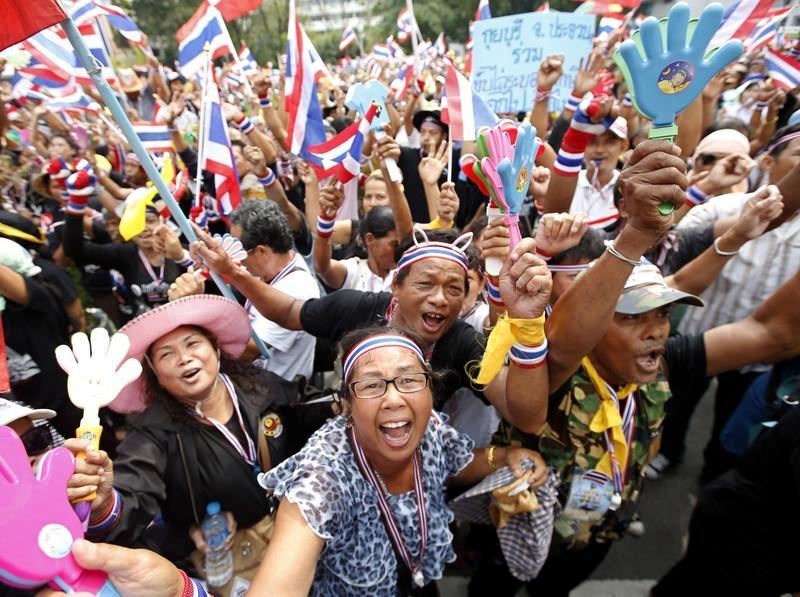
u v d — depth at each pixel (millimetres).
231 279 2188
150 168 1876
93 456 1123
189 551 1717
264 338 2514
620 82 5102
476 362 1813
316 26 44500
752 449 1571
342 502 1252
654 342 1515
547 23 3332
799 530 1493
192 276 1959
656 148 1027
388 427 1270
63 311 2693
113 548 966
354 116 7547
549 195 1945
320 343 2826
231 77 7523
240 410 1802
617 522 1762
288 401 1959
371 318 2105
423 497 1405
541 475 1639
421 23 31344
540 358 1312
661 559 2732
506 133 1310
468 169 1785
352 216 4031
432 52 10109
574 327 1281
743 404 2059
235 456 1706
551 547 1809
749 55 5863
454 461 1562
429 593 1676
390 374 1275
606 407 1590
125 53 9367
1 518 870
